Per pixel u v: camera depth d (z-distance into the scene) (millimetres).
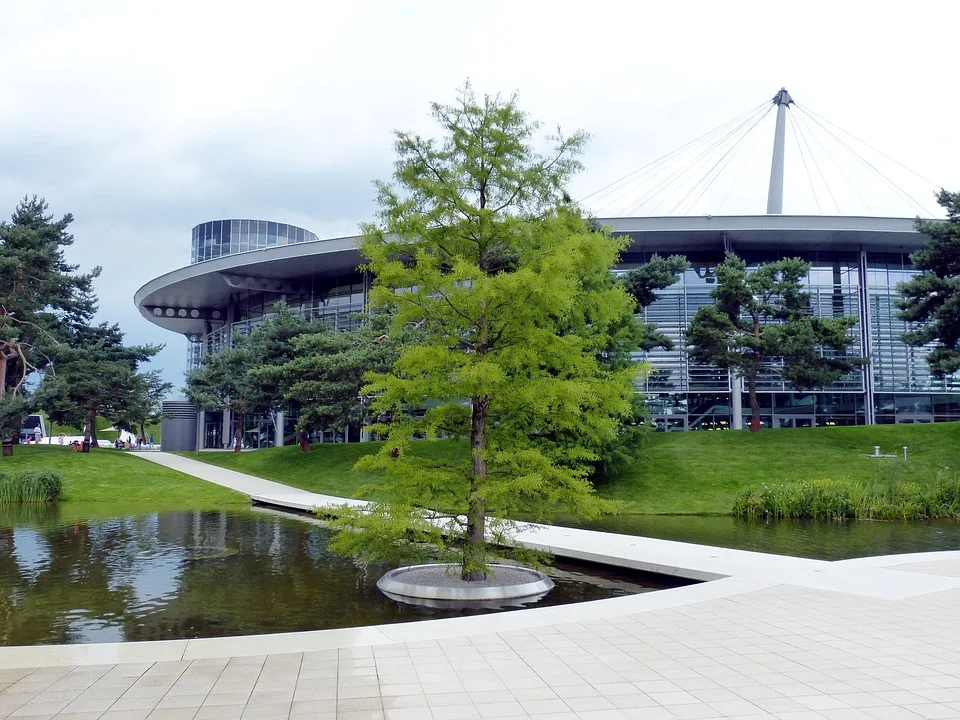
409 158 13086
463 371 11484
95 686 6395
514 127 13109
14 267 40875
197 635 10094
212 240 80188
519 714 5672
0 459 38781
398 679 6594
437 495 12664
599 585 13359
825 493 25688
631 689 6309
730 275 35531
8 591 13055
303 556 16875
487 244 13141
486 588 12055
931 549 18094
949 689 6281
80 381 42406
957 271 33156
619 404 12555
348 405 37844
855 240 47688
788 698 6047
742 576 12203
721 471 31281
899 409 49312
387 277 12398
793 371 34656
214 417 68250
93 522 23953
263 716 5625
